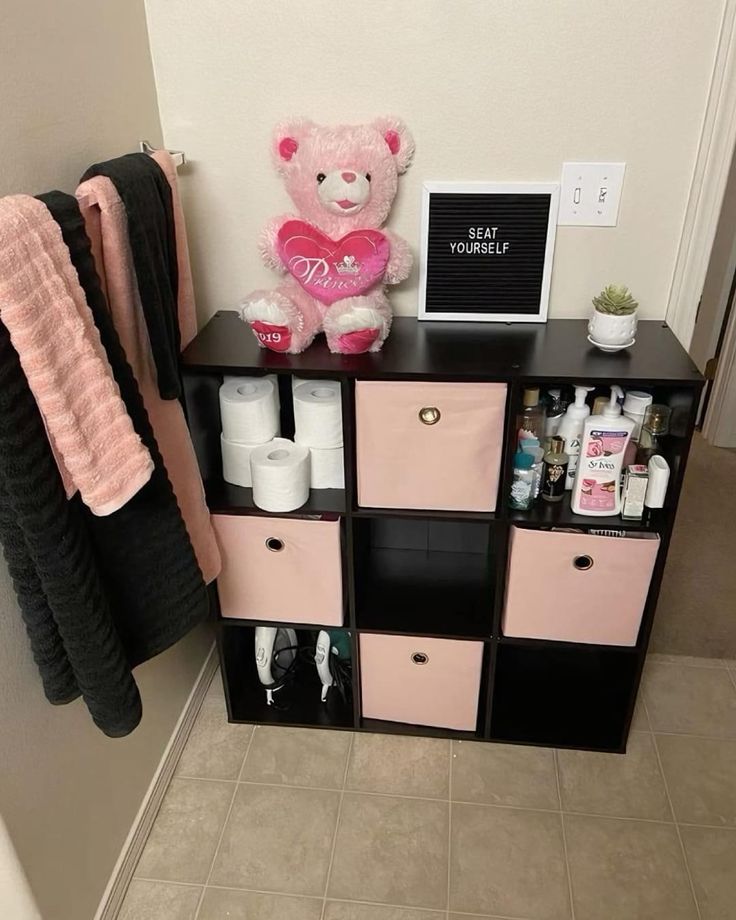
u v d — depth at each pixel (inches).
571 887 56.4
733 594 86.0
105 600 42.5
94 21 47.7
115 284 45.0
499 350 54.7
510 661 74.5
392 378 51.5
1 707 42.3
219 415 63.9
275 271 58.9
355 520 59.9
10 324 33.5
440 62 53.5
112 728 45.0
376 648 64.2
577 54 52.5
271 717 69.4
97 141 48.9
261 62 55.0
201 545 57.3
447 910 55.1
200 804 62.7
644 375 50.2
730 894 55.8
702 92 52.7
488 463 54.4
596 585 58.2
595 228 57.7
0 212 33.6
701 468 110.1
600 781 64.0
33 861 45.7
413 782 64.1
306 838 59.9
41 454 36.6
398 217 58.7
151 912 55.4
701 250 57.1
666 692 72.5
